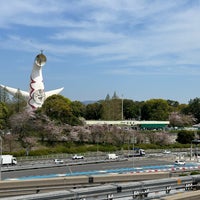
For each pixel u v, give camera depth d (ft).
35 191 57.67
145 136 342.03
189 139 352.90
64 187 60.18
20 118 286.87
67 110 325.21
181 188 53.11
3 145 260.42
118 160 249.75
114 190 43.98
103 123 359.05
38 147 280.72
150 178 71.72
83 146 296.92
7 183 55.36
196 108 511.40
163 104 483.10
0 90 336.90
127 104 517.55
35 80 360.28
